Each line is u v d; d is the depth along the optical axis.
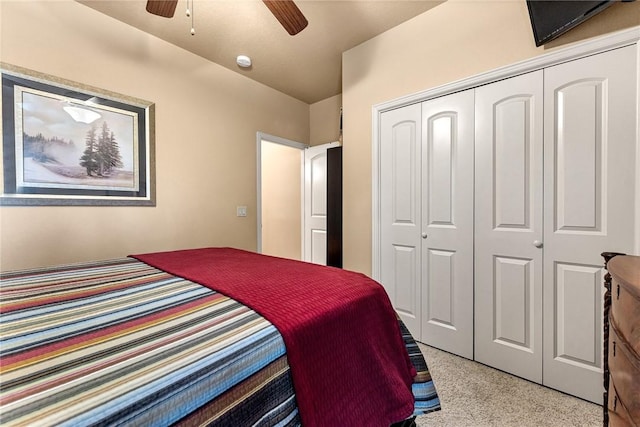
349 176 2.50
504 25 1.67
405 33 2.10
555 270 1.55
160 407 0.47
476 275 1.84
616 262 0.91
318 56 2.56
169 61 2.36
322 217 3.48
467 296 1.88
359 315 0.95
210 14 1.99
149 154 2.25
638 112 1.31
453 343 1.95
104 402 0.43
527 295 1.65
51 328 0.69
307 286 1.05
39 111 1.75
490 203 1.77
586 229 1.46
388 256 2.27
